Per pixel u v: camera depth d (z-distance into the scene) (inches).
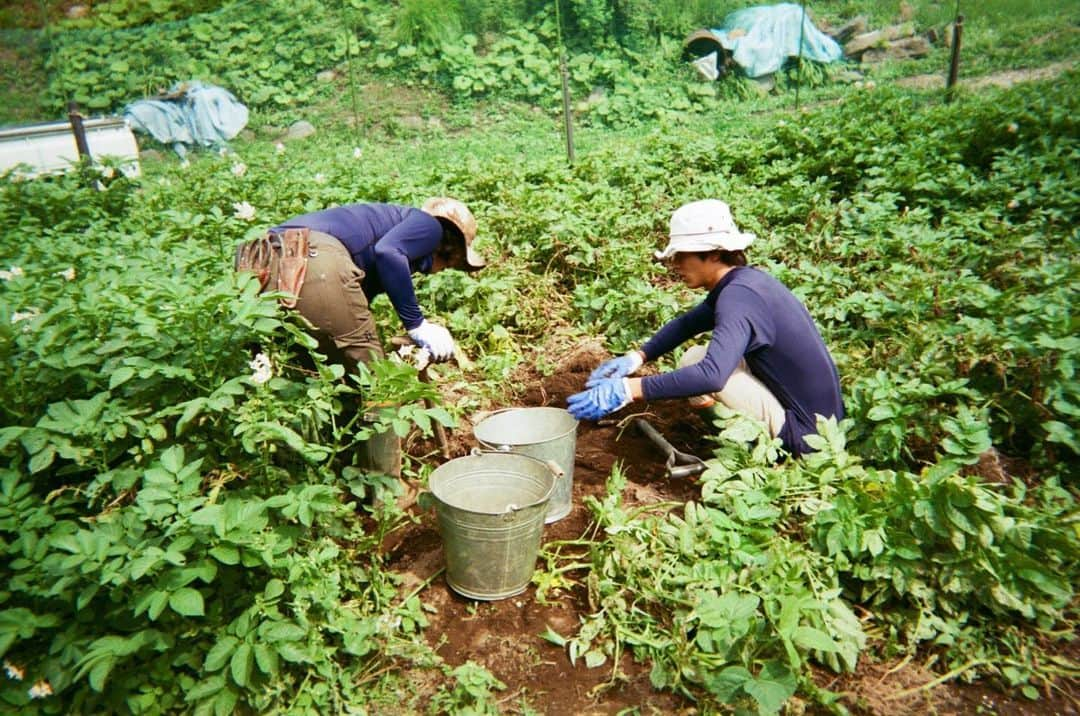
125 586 86.0
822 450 112.0
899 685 94.7
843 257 194.4
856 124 279.9
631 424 149.2
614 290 185.2
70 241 167.0
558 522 123.6
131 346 97.8
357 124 467.8
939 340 143.2
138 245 161.2
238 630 86.4
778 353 121.0
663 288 198.4
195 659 87.7
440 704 92.7
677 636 94.1
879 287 176.4
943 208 229.8
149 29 535.8
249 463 101.9
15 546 86.9
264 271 115.4
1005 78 459.8
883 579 101.4
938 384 135.5
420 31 525.0
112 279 114.0
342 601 106.2
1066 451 128.9
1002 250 182.9
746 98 509.4
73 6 582.6
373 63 528.7
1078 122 265.1
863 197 220.1
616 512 110.6
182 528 84.3
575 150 415.5
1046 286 156.7
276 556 92.0
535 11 539.8
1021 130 268.7
